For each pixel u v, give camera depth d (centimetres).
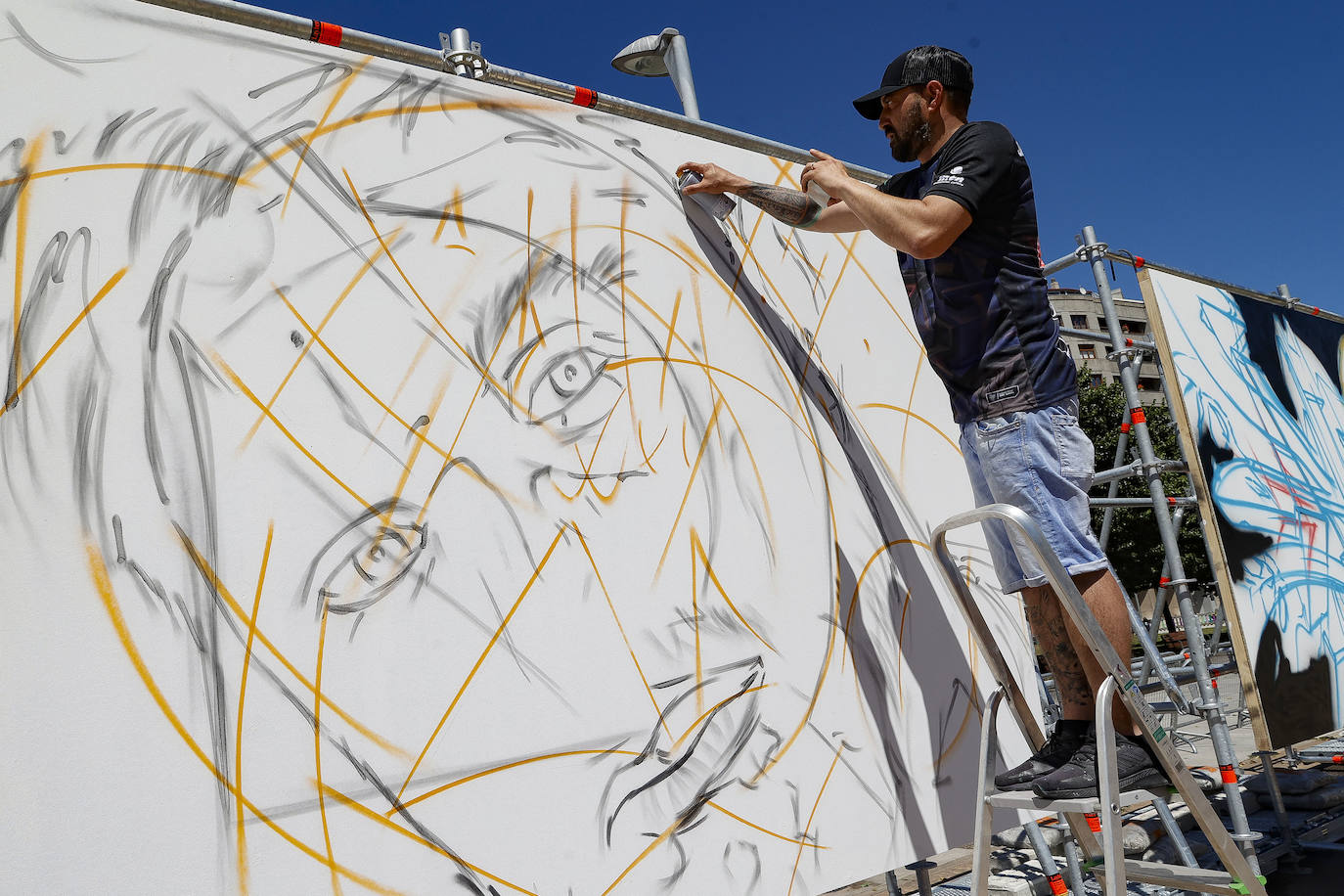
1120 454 554
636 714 171
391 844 141
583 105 199
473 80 180
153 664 127
